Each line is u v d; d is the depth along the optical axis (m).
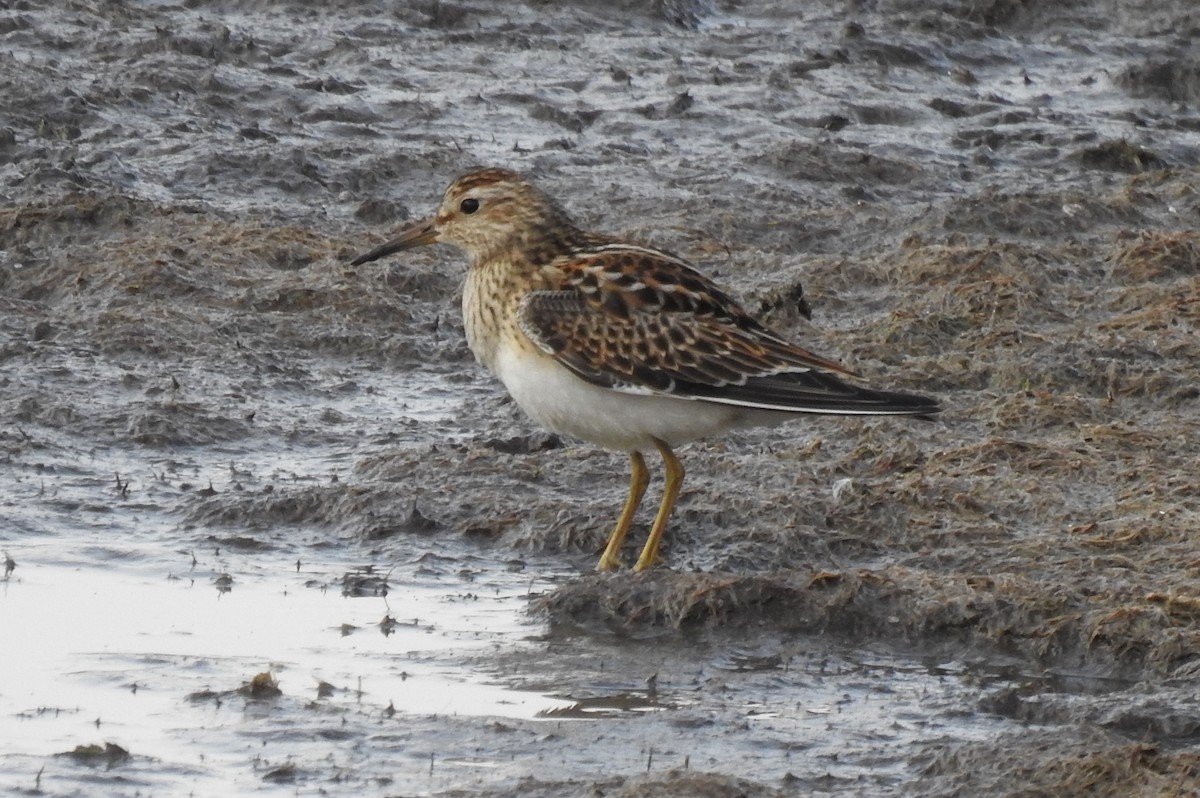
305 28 26.92
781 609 11.62
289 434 14.86
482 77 25.62
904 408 11.95
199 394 15.40
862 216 20.92
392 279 18.23
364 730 9.95
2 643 11.05
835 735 10.00
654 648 11.29
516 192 12.62
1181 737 9.97
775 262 19.20
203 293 17.48
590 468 14.03
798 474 13.84
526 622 11.64
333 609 11.77
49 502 13.27
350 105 23.88
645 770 9.48
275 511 13.21
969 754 9.52
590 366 12.02
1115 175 23.44
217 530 13.00
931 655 11.30
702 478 13.82
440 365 16.70
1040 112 25.91
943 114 25.52
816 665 11.09
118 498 13.45
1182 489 13.49
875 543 12.78
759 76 26.30
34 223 18.81
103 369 15.73
